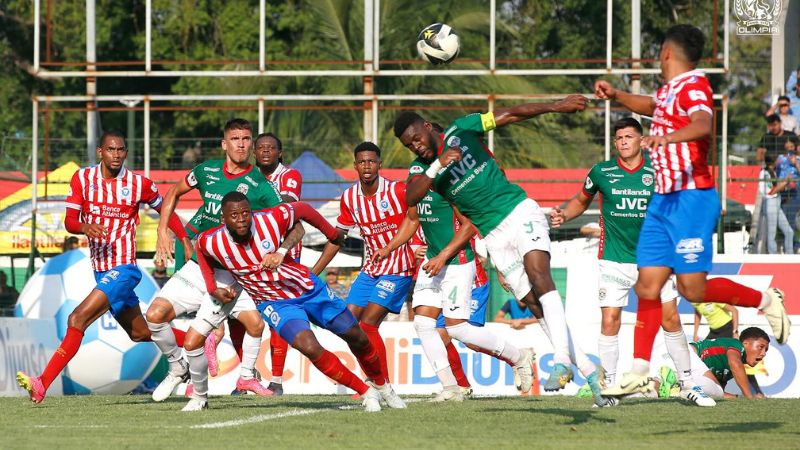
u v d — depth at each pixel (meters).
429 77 71.25
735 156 50.03
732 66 98.19
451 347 29.23
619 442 16.62
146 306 33.97
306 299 21.06
